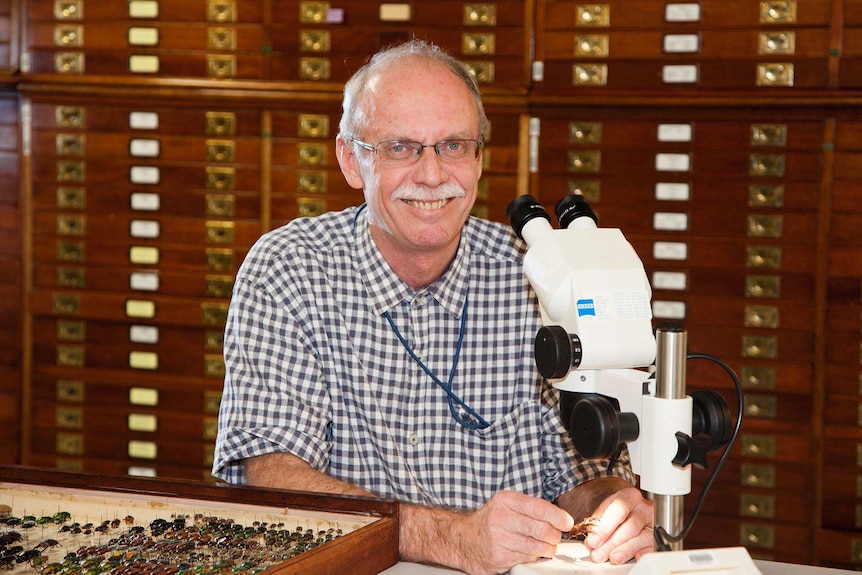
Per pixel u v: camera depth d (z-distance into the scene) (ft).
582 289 5.05
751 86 12.97
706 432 4.77
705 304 13.38
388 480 6.97
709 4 12.98
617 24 13.26
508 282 7.27
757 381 13.30
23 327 15.23
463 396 7.16
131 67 14.52
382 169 6.56
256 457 6.72
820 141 12.91
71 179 14.88
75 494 5.80
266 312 7.02
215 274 14.67
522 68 13.61
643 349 5.04
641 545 5.63
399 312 7.09
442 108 6.44
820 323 13.09
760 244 13.17
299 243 7.22
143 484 5.85
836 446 13.14
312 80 14.12
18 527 5.55
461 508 7.03
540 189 13.69
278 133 14.30
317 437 6.79
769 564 5.74
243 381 6.89
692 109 13.16
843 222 12.94
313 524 5.60
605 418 4.73
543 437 7.22
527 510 5.57
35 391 15.29
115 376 15.06
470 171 6.61
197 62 14.35
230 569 4.96
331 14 13.94
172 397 14.96
